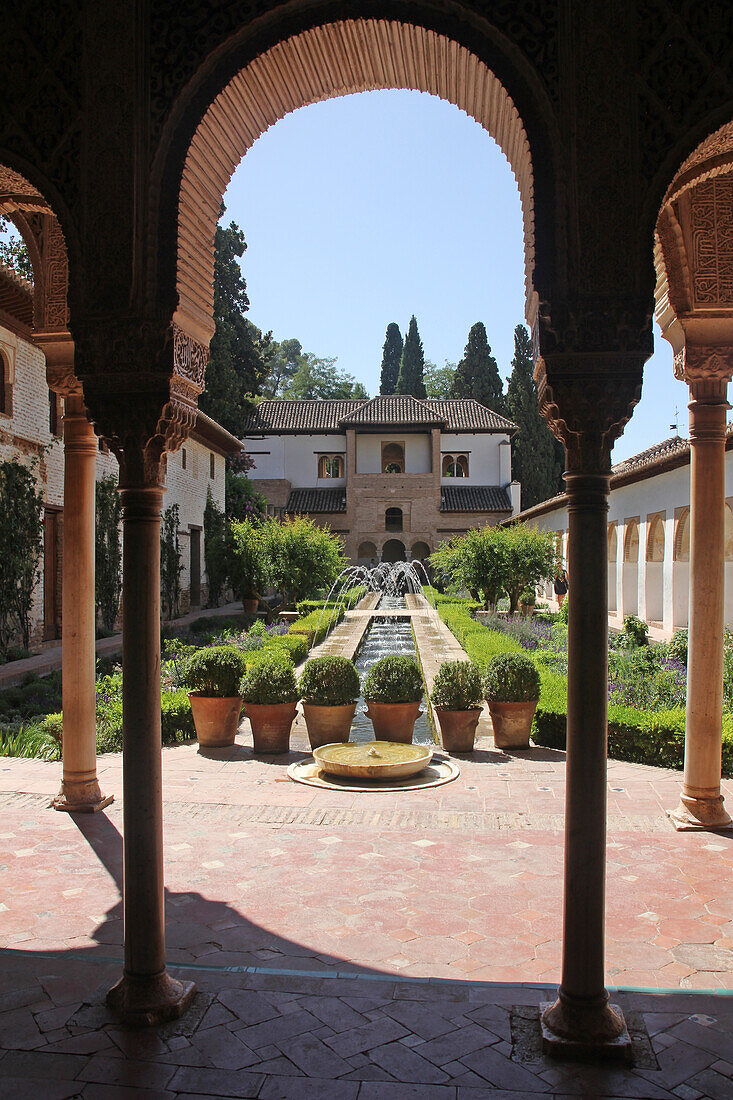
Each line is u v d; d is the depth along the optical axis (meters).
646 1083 2.43
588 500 2.80
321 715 6.77
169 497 19.95
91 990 2.98
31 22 3.03
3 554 12.10
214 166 3.19
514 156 3.22
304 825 4.87
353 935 3.41
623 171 2.78
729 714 6.58
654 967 3.14
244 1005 2.87
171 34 2.95
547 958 3.21
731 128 2.91
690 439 4.73
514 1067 2.50
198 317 3.17
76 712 5.19
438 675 6.84
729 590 11.27
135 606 2.94
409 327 44.72
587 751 2.73
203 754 6.68
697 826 4.71
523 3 2.80
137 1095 2.35
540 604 25.69
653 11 2.80
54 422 13.90
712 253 4.41
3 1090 2.38
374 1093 2.37
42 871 4.16
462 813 5.07
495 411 40.62
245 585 21.22
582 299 2.79
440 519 34.00
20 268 16.52
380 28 2.89
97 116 2.97
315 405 37.97
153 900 2.86
